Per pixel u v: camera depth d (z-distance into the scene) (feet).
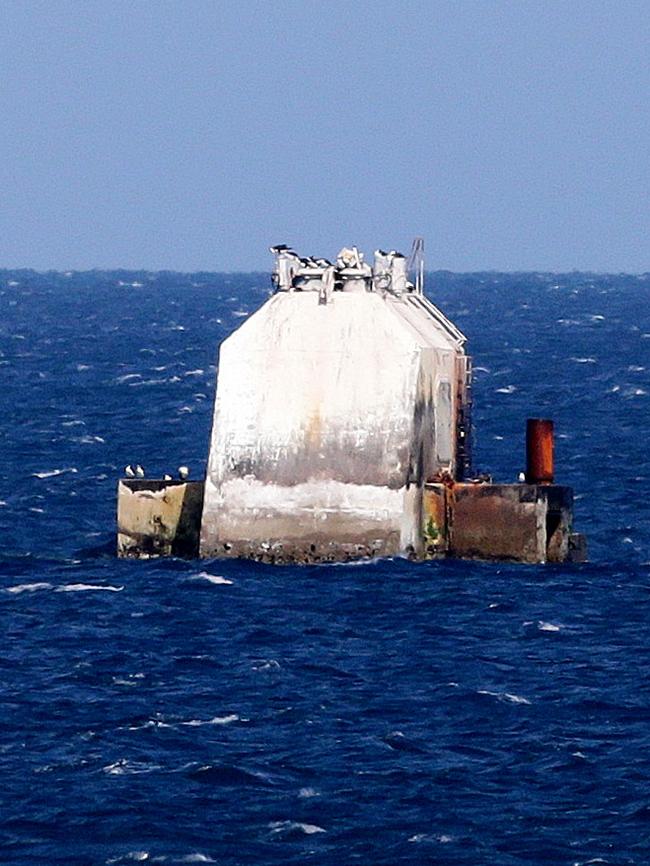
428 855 466.29
